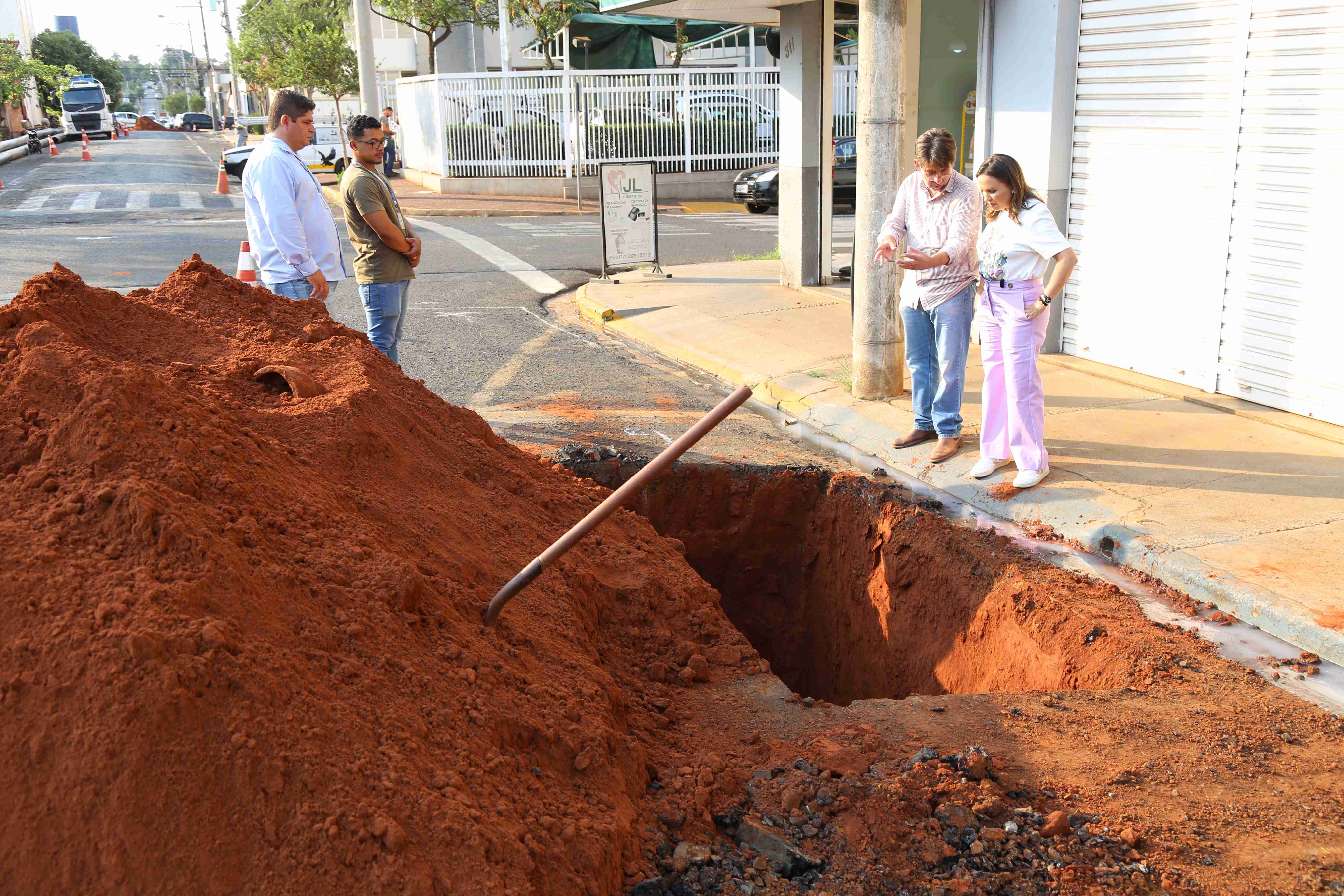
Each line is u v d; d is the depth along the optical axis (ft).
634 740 11.23
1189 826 10.11
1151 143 24.02
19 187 90.68
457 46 118.83
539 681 11.08
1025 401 18.54
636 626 14.37
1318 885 9.24
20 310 12.38
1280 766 11.16
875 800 10.20
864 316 24.52
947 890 9.20
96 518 9.48
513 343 34.30
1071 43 25.43
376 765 8.68
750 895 9.14
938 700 12.89
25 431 10.43
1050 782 10.86
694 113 86.02
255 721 8.44
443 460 15.16
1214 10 21.94
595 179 83.66
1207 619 14.67
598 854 8.91
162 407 10.95
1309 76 20.27
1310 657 13.53
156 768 8.07
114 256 50.37
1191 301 23.75
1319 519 16.83
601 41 98.17
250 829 8.10
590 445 22.07
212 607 9.05
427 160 90.74
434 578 11.63
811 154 39.14
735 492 21.07
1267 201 21.57
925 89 31.42
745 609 21.70
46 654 8.44
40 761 8.10
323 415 13.37
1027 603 15.33
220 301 16.17
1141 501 17.89
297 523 11.01
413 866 8.08
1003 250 18.11
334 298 41.32
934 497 19.43
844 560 20.10
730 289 40.73
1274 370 22.09
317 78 96.53
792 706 12.82
